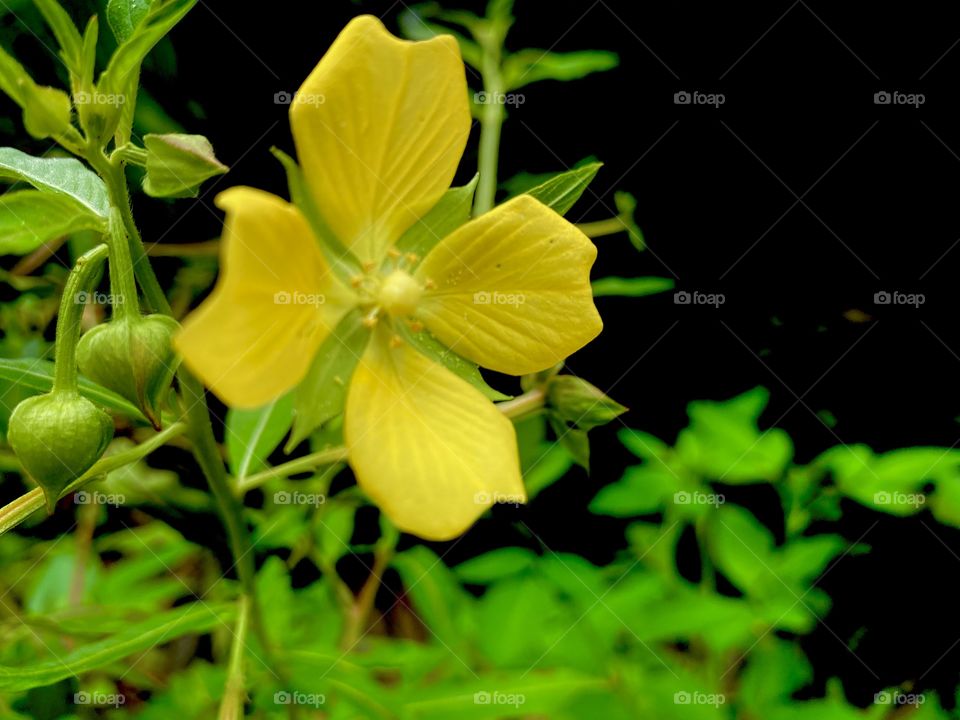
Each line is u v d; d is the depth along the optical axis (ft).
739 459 0.54
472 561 0.52
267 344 0.34
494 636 0.48
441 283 0.39
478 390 0.39
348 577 0.65
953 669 0.59
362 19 0.36
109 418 0.38
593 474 0.67
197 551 0.57
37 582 0.55
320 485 0.51
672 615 0.48
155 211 0.60
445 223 0.39
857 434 0.66
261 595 0.51
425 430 0.38
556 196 0.40
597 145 0.69
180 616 0.42
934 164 0.65
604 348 0.69
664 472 0.54
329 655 0.45
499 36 0.63
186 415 0.41
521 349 0.39
